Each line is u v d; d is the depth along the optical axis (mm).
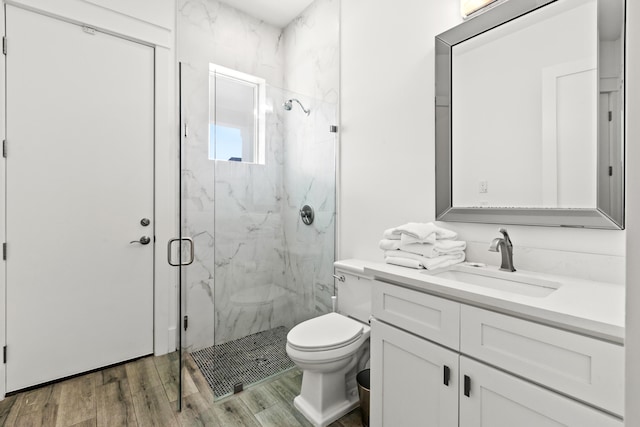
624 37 1081
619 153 1095
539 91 1295
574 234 1216
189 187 2352
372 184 2080
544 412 821
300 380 1978
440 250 1435
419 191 1784
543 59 1282
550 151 1266
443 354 1056
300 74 2744
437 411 1084
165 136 2299
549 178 1271
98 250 2066
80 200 1998
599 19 1126
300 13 2742
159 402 1741
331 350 1545
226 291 2213
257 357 2217
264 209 2357
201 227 2412
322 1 2496
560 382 798
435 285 1071
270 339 2385
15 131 1786
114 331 2137
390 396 1264
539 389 833
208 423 1577
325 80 2469
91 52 2018
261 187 2334
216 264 2174
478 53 1485
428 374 1113
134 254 2203
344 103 2297
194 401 1755
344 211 2289
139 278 2229
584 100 1178
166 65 2293
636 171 545
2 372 1759
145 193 2238
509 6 1362
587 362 755
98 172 2057
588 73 1167
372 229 2082
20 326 1821
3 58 1743
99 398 1773
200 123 2404
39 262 1873
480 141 1487
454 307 1029
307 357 1529
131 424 1562
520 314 878
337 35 2350
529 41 1320
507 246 1307
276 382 1952
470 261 1533
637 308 545
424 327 1128
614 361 711
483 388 951
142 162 2221
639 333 542
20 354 1822
